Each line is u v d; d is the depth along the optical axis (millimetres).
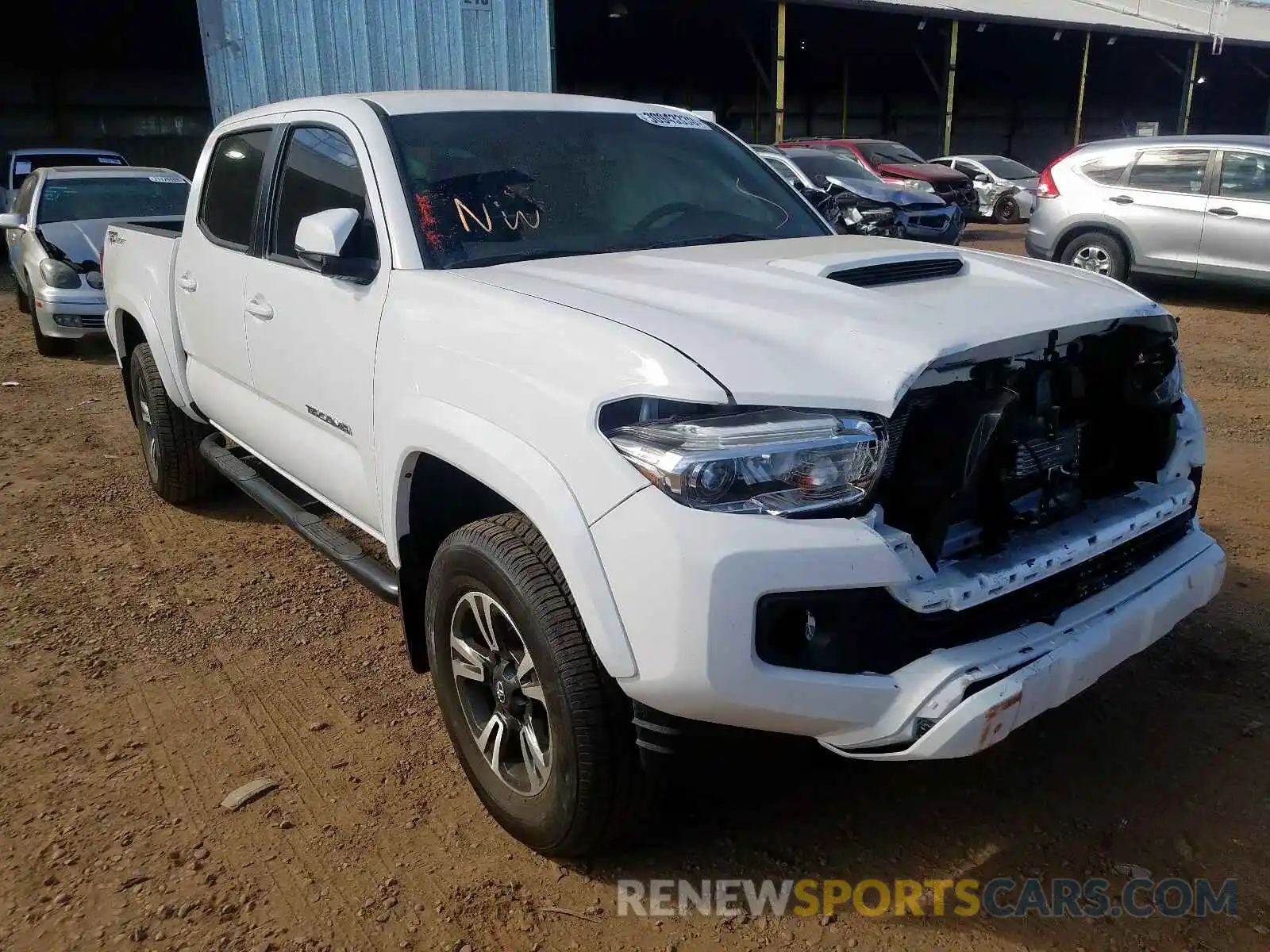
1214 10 36031
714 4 24500
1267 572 4137
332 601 4191
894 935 2338
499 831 2725
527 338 2422
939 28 27031
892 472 2189
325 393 3264
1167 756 2965
